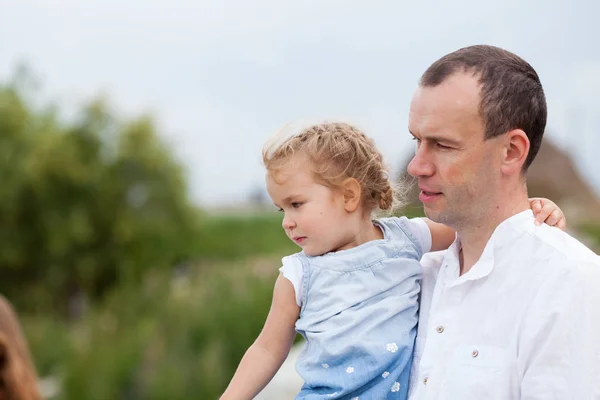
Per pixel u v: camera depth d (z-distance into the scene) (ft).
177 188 92.43
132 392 43.11
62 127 92.94
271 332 9.77
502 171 8.52
